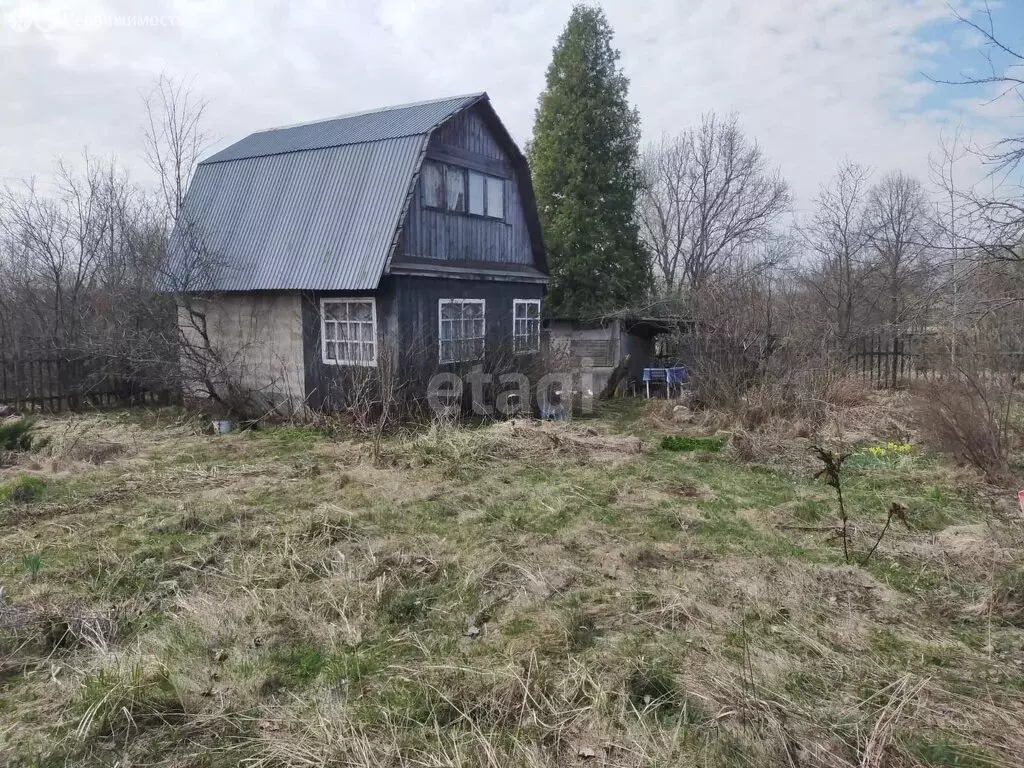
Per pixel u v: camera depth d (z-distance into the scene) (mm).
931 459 8578
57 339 14289
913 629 4203
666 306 18641
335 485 7582
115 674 3549
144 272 13516
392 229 11336
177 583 4883
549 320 17578
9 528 6105
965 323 8453
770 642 4004
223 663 3828
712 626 4195
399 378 11203
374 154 12234
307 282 11750
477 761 2979
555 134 24250
